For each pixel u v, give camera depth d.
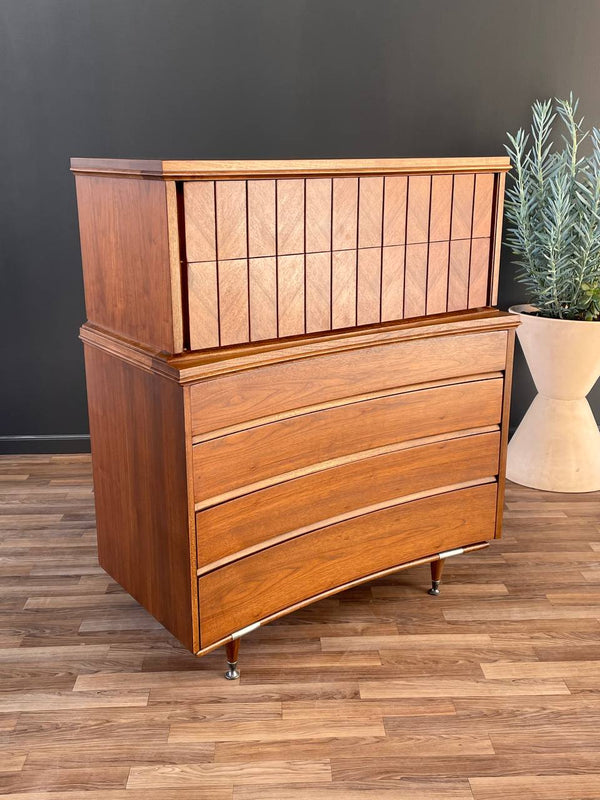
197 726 1.98
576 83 3.46
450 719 2.01
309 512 2.15
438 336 2.24
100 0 3.28
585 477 3.35
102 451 2.26
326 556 2.22
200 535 1.94
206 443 1.89
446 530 2.46
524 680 2.16
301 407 2.05
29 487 3.39
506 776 1.83
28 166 3.44
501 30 3.38
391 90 3.44
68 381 3.69
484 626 2.41
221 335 1.88
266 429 2.00
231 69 3.38
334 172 1.92
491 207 2.28
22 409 3.72
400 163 2.02
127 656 2.26
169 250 1.75
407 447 2.30
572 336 3.11
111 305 2.08
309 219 1.93
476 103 3.47
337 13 3.34
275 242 1.90
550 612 2.49
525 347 3.30
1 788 1.78
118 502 2.23
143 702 2.07
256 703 2.07
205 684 2.14
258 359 1.90
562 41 3.41
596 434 3.39
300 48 3.37
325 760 1.87
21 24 3.29
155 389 1.92
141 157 3.45
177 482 1.91
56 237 3.52
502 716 2.02
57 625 2.41
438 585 2.58
